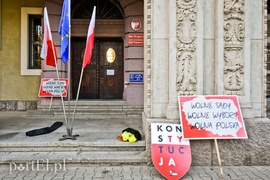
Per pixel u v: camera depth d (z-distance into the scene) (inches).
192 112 185.8
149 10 199.0
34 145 201.9
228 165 191.0
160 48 197.9
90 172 176.7
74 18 384.8
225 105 188.1
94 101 368.8
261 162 192.1
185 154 176.1
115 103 362.9
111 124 283.3
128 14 361.1
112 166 187.6
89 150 202.8
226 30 195.9
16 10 391.2
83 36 387.9
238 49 196.5
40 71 391.2
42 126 269.9
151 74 198.4
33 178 166.1
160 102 199.0
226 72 196.2
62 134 232.1
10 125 275.3
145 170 181.0
